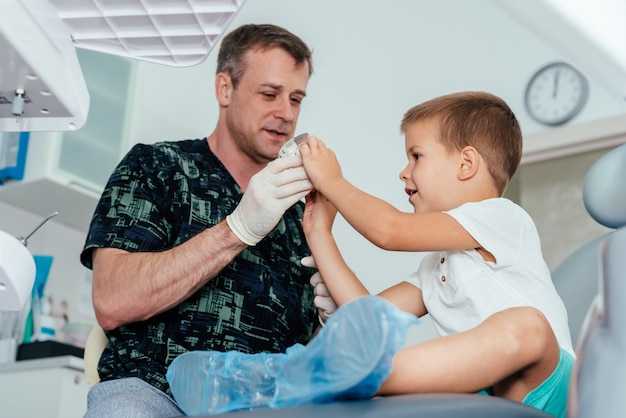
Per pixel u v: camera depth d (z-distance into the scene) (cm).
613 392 73
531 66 379
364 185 373
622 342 75
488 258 130
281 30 199
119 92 348
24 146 323
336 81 394
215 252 151
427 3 399
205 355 107
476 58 388
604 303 79
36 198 331
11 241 114
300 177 145
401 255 356
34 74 108
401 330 85
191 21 113
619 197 102
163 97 368
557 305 125
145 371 149
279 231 176
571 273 142
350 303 88
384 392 99
